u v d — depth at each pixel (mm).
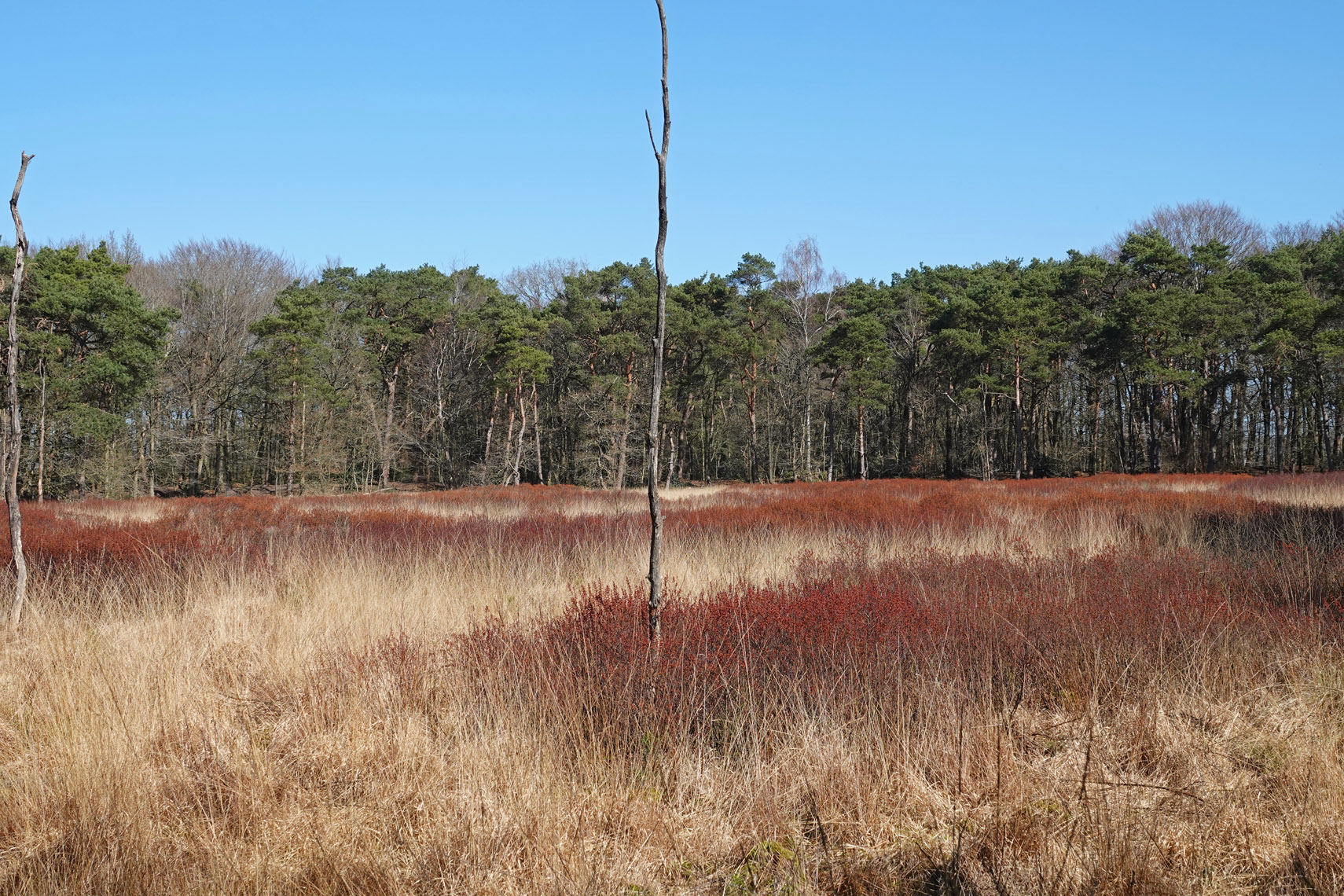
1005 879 2785
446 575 7410
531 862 2922
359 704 4133
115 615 6277
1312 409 45125
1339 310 35000
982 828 3107
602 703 3900
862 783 3408
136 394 34281
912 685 4105
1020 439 43500
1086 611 5234
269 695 4539
